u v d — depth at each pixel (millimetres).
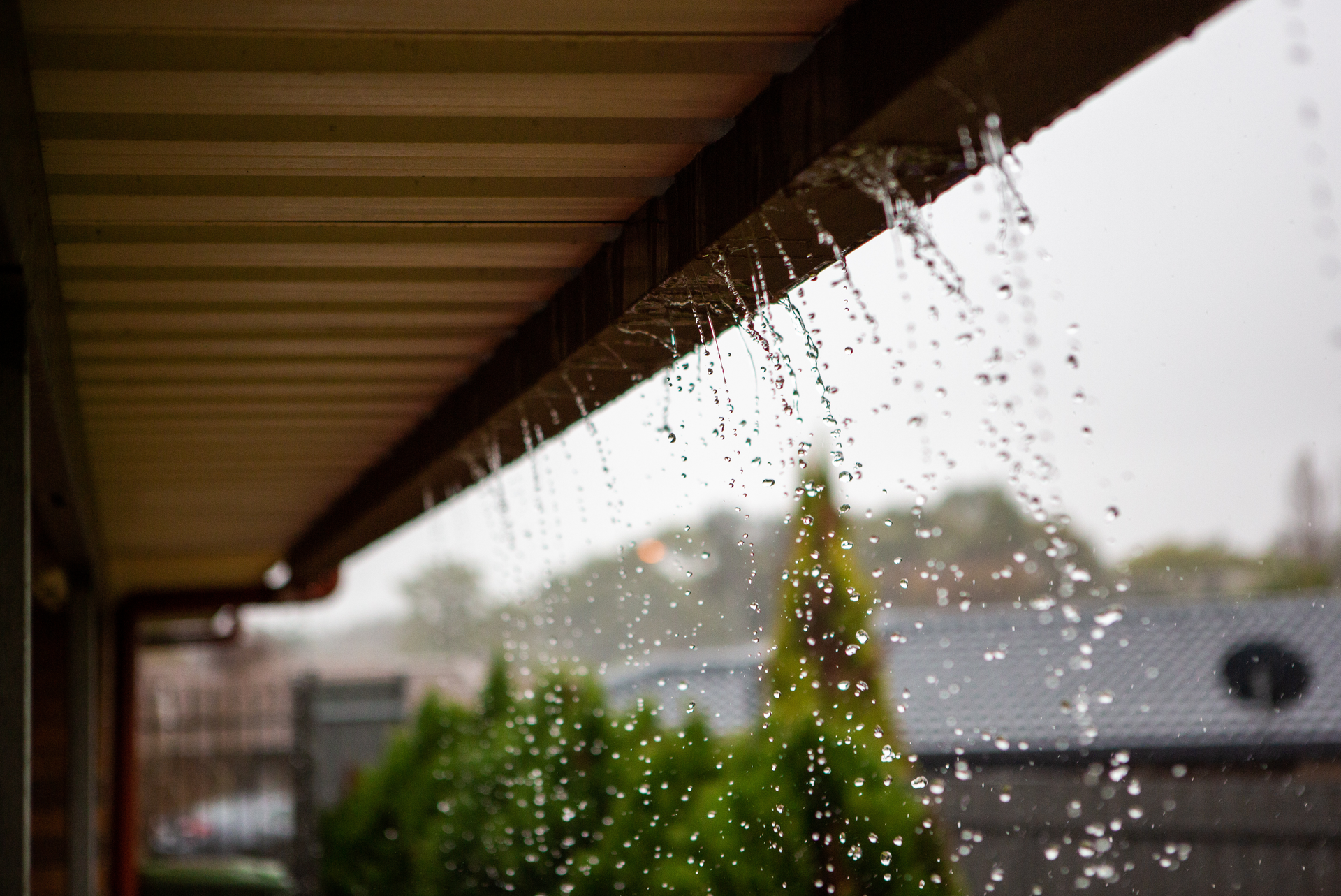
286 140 2031
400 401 4152
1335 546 19594
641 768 4359
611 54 1788
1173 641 12422
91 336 3146
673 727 4492
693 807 4145
